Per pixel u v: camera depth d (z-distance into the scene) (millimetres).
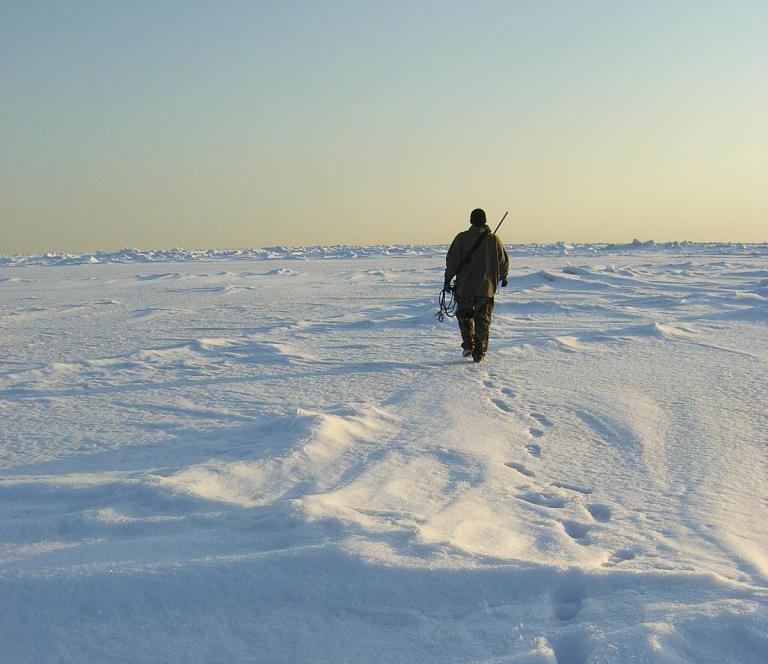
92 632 2340
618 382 7988
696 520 3660
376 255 87188
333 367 9461
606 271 28438
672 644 2156
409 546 2877
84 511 3498
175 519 3359
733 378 8102
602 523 3609
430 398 7191
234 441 5352
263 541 3010
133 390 7859
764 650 2156
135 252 93188
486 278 9641
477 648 2234
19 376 8703
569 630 2285
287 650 2260
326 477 4348
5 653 2248
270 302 21922
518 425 6047
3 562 2818
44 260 81750
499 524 3541
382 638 2309
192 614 2428
